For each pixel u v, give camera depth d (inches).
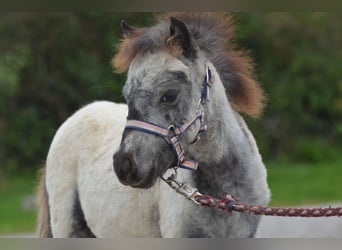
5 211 884.6
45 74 1146.7
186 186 267.9
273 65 1227.9
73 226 345.7
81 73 1131.9
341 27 1226.0
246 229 281.1
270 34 1189.1
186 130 261.0
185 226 277.7
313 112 1254.9
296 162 1205.1
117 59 271.7
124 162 250.7
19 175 1127.6
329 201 854.5
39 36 1130.7
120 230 314.0
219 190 277.7
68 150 353.1
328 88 1238.3
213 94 273.0
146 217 299.6
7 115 1142.3
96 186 328.8
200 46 278.2
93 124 350.9
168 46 261.0
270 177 1061.1
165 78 256.2
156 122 254.5
